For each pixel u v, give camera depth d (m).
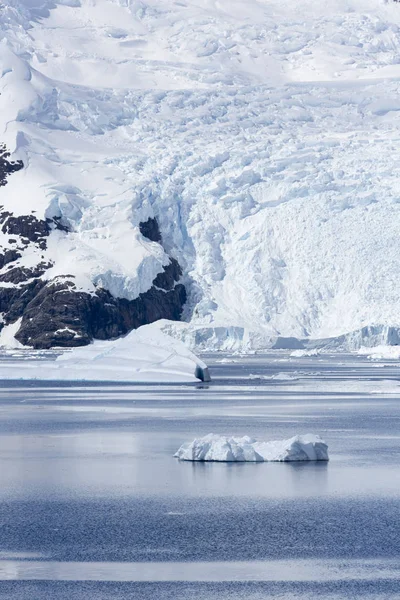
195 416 183.00
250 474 109.06
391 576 66.94
